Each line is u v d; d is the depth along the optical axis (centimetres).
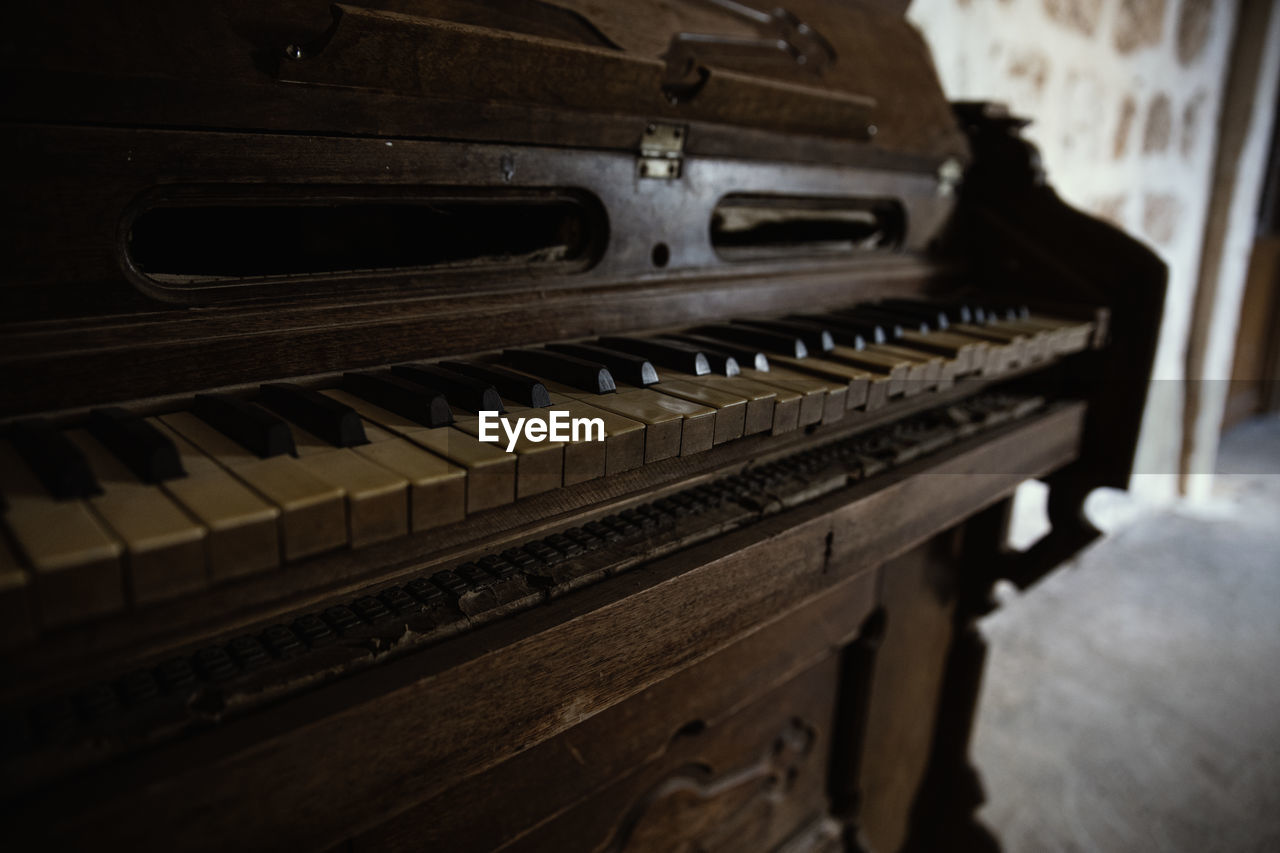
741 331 66
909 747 114
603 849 73
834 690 99
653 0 68
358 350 52
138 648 36
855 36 92
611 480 50
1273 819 124
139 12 44
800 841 100
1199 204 238
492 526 45
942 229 103
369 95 50
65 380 43
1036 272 101
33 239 42
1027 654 172
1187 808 127
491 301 58
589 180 62
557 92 58
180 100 45
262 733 37
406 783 42
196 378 46
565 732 62
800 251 84
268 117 47
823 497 63
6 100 41
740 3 78
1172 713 151
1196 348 253
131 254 46
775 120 74
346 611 44
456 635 44
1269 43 228
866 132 84
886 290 92
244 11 47
